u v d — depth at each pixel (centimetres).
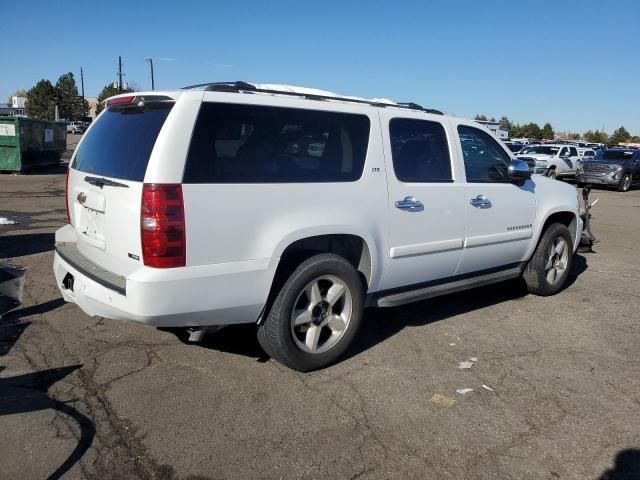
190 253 329
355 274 409
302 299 393
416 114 466
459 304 582
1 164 1895
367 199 412
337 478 287
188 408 347
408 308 561
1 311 397
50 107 8688
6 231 905
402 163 446
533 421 349
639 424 351
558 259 616
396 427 336
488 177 527
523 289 646
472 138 519
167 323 338
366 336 479
